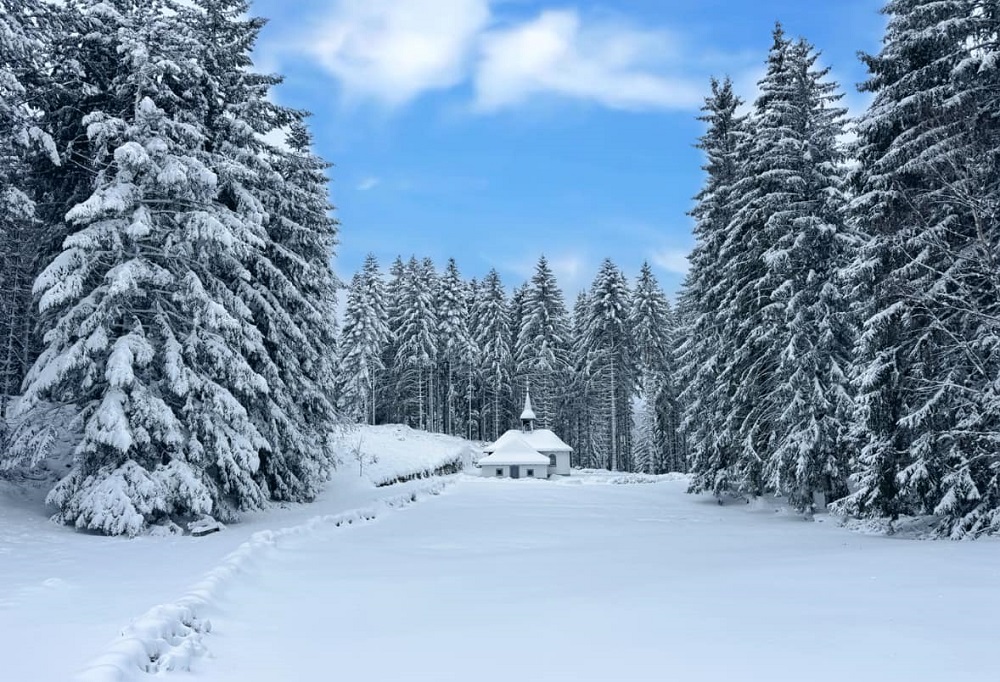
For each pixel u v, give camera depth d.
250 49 24.62
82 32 19.44
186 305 18.14
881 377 17.50
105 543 14.31
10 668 5.11
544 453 59.47
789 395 23.27
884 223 17.45
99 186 17.42
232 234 18.75
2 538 13.79
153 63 18.23
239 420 18.59
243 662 5.88
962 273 16.62
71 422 16.98
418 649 6.25
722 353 28.03
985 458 15.52
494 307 69.44
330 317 29.05
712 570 10.69
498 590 9.51
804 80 25.25
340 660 5.92
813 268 23.70
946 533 15.54
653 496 34.53
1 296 23.30
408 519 21.70
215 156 20.00
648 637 6.32
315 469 25.27
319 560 12.74
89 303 16.97
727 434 26.77
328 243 29.20
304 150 29.08
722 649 5.76
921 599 7.56
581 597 8.58
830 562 10.99
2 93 16.23
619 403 63.06
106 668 4.83
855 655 5.40
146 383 17.69
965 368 16.47
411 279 66.12
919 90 17.25
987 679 4.67
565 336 70.88
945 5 16.30
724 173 32.12
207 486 17.70
